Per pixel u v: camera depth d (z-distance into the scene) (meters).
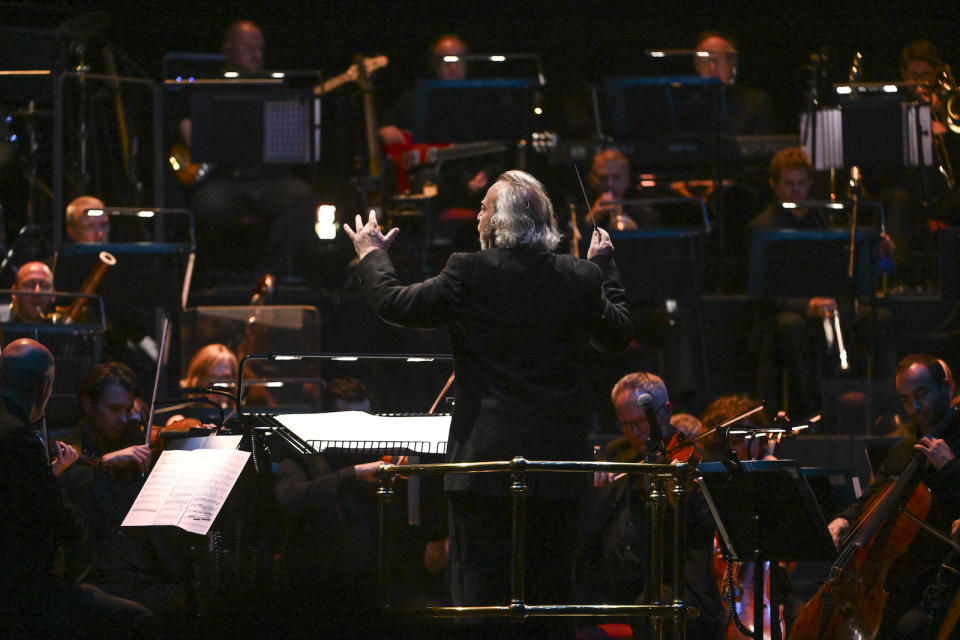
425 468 13.93
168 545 18.56
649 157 32.28
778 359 28.19
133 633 16.47
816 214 30.11
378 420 16.72
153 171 35.06
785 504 15.90
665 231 26.98
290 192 31.92
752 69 39.44
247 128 29.48
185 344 26.33
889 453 20.72
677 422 21.95
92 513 18.64
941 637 17.92
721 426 17.17
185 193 32.81
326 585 11.08
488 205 14.69
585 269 14.47
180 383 26.08
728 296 29.80
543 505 14.21
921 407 20.33
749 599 19.78
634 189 32.66
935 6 39.06
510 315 14.17
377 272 14.58
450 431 14.54
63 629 16.34
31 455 16.44
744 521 16.20
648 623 19.94
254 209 32.25
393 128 34.34
